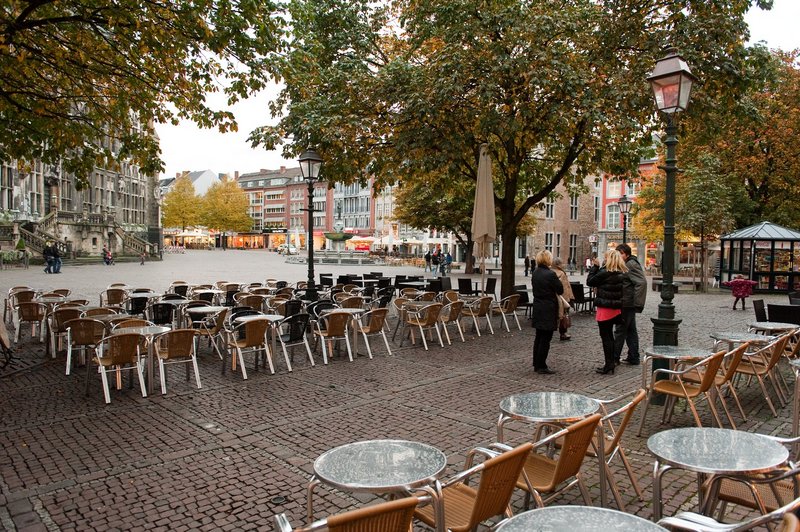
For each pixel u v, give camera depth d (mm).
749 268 24922
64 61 8109
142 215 56188
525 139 11867
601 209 52562
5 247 34250
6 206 36469
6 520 3842
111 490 4328
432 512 3049
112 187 50688
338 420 6090
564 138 12227
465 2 12266
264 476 4605
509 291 14516
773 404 6785
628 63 12344
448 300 12922
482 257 12383
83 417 6148
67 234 42656
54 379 7828
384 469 2855
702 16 11523
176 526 3783
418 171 14797
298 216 111125
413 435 5609
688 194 25266
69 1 7562
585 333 12375
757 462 2854
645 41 12016
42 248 36656
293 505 4094
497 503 2879
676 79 6316
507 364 9008
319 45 11805
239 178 131000
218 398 6961
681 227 25203
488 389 7422
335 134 11836
